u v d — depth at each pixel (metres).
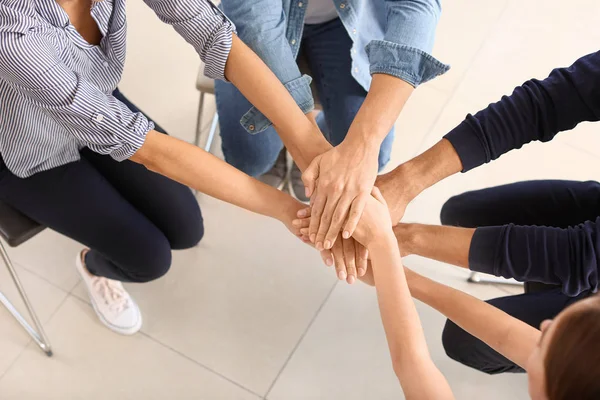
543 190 1.24
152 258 1.30
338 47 1.41
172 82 1.95
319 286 1.67
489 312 0.99
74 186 1.22
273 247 1.72
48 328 1.58
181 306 1.63
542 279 1.03
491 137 1.10
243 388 1.54
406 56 1.15
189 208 1.37
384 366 1.57
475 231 1.09
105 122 0.99
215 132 1.87
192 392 1.53
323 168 1.12
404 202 1.17
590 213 1.19
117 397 1.52
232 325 1.61
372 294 1.66
